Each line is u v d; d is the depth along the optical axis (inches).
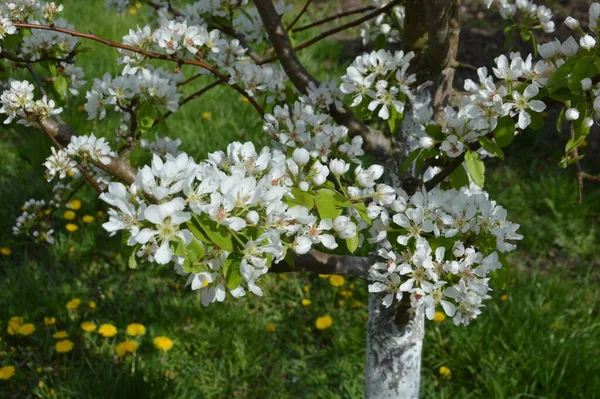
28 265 171.2
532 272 182.4
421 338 103.3
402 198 69.7
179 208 50.9
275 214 55.4
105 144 82.3
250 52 110.0
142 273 173.5
